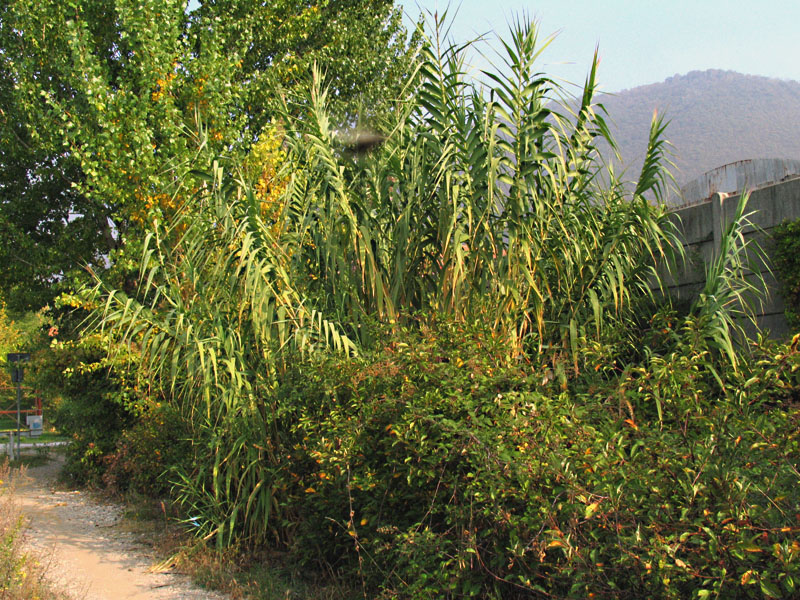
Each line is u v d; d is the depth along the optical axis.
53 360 11.58
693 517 3.60
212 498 6.75
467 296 6.33
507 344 5.70
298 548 5.92
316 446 5.35
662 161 6.77
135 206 11.18
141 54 11.95
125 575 6.17
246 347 6.93
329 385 5.45
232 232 6.82
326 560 5.86
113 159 11.55
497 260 6.39
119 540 7.55
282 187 10.09
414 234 6.74
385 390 5.11
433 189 6.58
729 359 5.75
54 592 5.40
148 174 10.91
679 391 4.02
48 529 8.01
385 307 6.60
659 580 3.38
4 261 14.62
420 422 4.61
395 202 6.93
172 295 7.33
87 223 15.05
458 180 6.61
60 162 14.48
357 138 7.29
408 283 6.70
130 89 12.55
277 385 6.47
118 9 11.71
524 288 6.48
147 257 6.93
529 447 4.14
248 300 6.75
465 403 4.55
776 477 3.48
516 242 6.26
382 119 7.32
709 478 3.54
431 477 4.69
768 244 7.72
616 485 3.72
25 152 14.70
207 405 6.75
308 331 6.33
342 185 6.80
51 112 12.65
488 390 4.77
